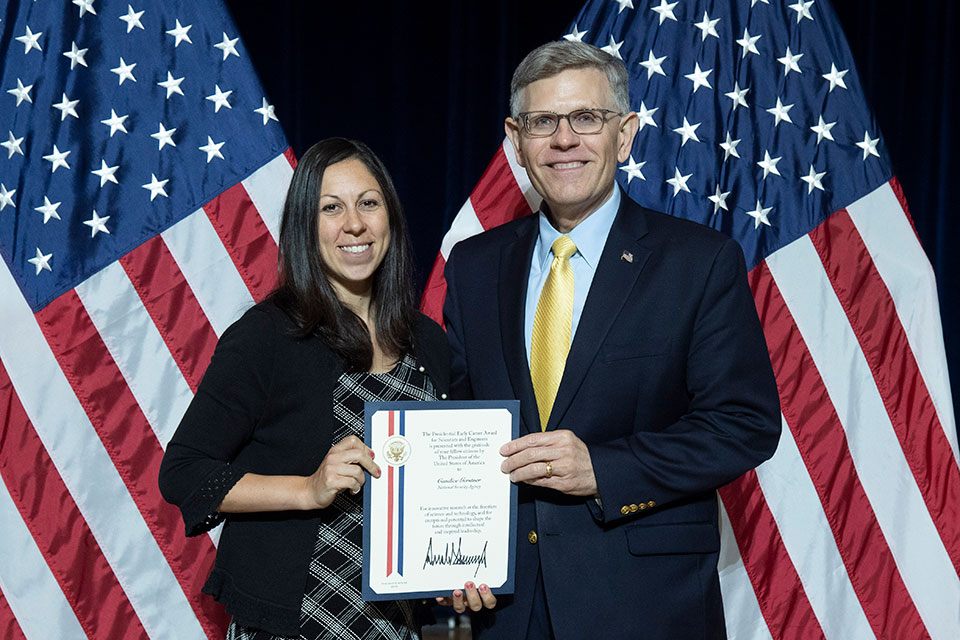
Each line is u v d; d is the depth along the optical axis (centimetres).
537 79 199
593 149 196
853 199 275
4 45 268
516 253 213
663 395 194
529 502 199
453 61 454
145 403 267
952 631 266
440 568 184
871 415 271
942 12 465
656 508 195
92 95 269
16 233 264
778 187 275
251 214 272
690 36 280
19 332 262
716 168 276
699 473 187
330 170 204
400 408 182
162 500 268
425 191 462
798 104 278
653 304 195
